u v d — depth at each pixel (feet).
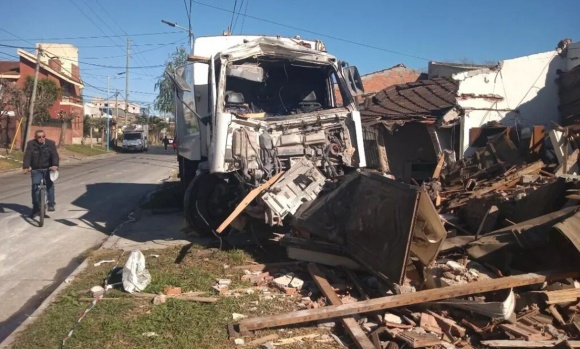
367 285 19.08
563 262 18.02
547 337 14.74
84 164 99.86
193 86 31.58
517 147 39.96
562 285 16.97
